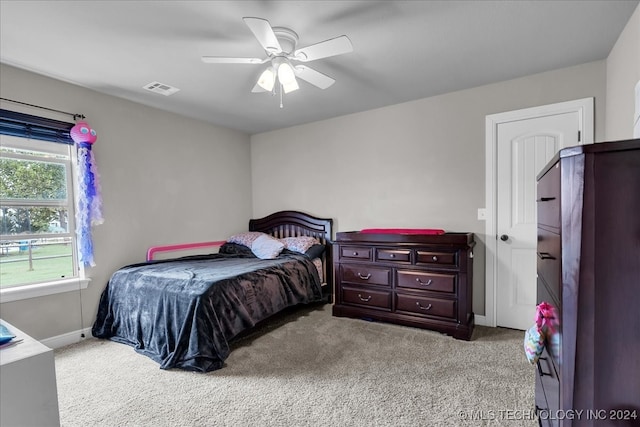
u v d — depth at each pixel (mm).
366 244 3180
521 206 2895
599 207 861
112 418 1707
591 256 872
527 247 2877
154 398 1893
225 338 2375
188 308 2330
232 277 2646
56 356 2480
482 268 3076
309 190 4191
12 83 2498
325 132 4031
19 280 2574
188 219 3822
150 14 1854
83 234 2805
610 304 857
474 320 3096
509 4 1808
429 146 3334
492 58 2475
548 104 2738
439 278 2814
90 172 2826
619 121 2205
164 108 3514
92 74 2654
